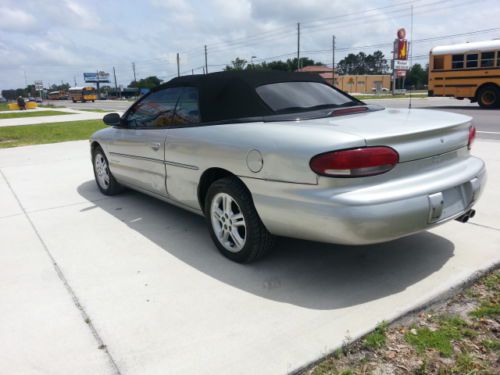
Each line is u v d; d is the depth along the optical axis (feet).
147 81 335.06
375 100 101.45
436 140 9.61
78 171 24.48
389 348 7.61
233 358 7.53
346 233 8.51
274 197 9.53
